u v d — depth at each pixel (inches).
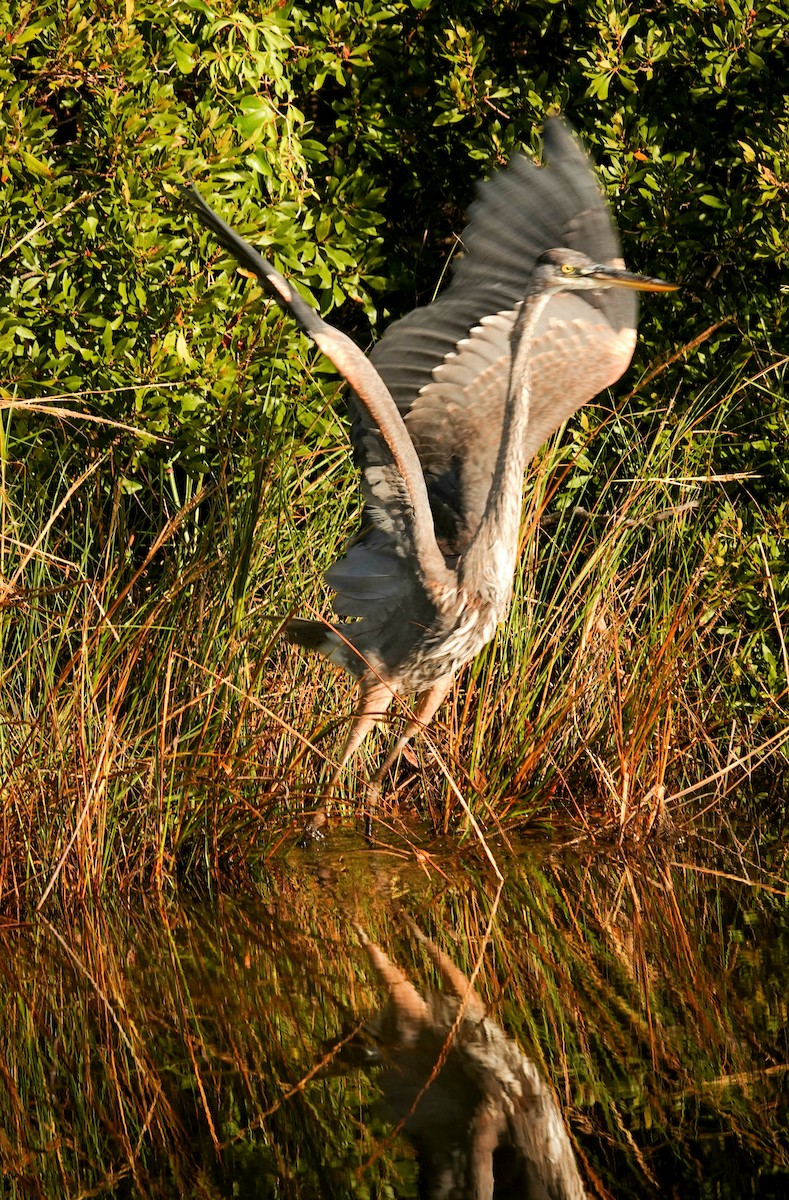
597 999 476.1
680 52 783.7
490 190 645.9
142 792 623.8
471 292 662.5
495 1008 474.3
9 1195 358.0
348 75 860.0
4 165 679.1
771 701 732.0
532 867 624.7
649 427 804.6
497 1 839.1
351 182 796.0
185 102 797.9
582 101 815.1
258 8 750.5
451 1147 378.6
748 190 792.9
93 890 580.4
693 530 772.0
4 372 687.7
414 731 661.9
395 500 620.1
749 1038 436.5
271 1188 359.9
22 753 577.6
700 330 796.6
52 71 700.7
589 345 687.7
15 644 632.4
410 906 577.3
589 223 653.3
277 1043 450.3
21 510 644.7
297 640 658.8
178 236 721.6
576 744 717.9
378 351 655.1
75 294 703.1
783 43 792.9
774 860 621.6
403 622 631.8
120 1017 471.5
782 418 762.2
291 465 713.6
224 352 719.7
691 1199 343.0
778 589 751.1
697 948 515.8
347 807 690.2
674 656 688.4
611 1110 395.9
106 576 615.8
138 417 693.3
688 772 730.2
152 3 717.3
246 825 633.0
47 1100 412.8
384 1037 454.0
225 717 644.7
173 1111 403.5
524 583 732.0
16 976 506.3
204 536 662.5
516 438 621.0
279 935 548.1
